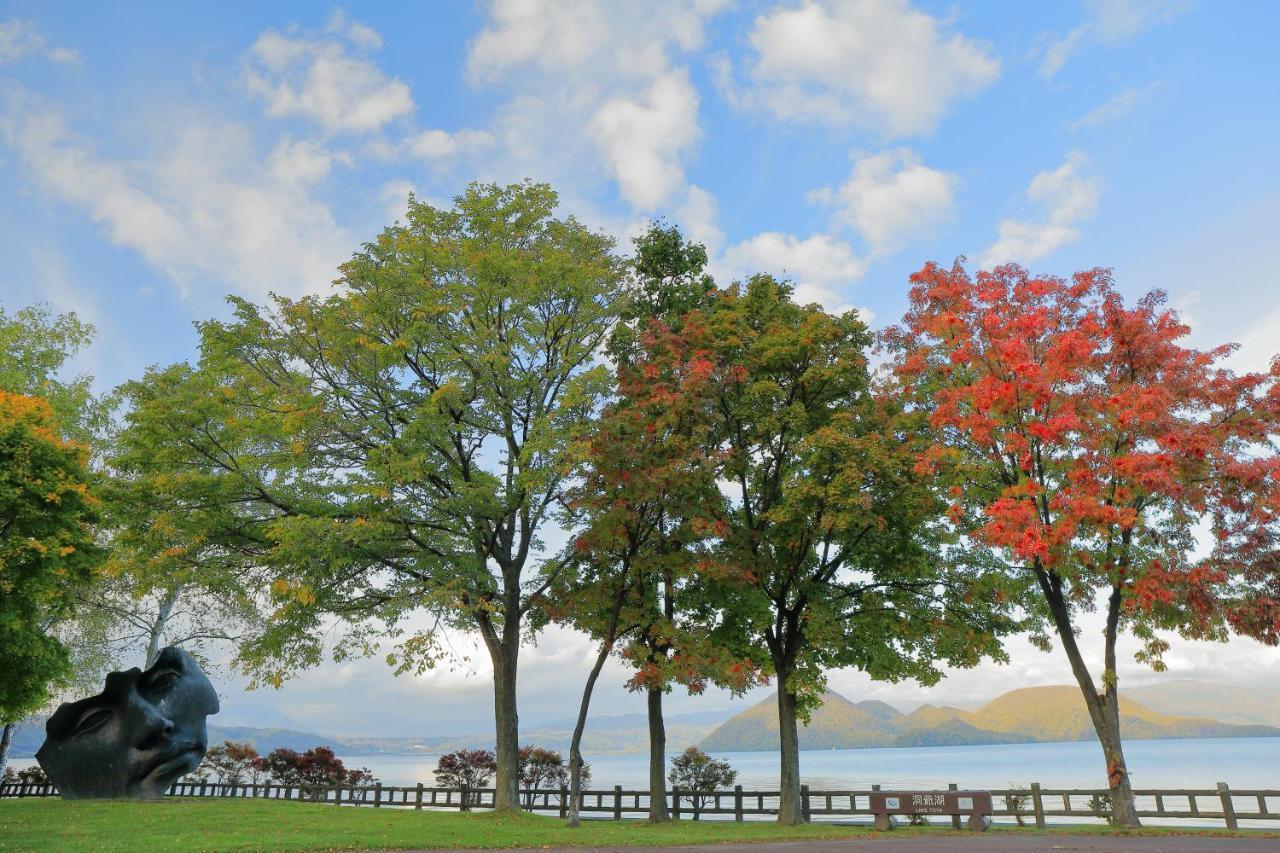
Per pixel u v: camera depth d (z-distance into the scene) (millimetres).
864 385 24328
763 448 24703
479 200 25250
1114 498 20125
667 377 23891
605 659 22625
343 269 22844
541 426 21141
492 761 35219
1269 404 19828
